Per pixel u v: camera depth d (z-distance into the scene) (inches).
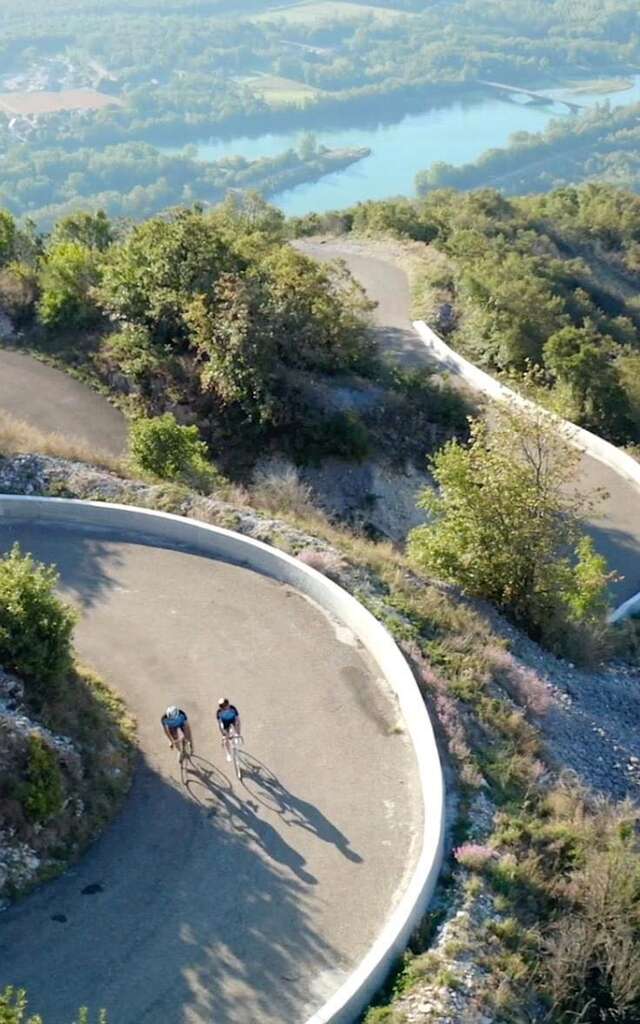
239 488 1101.7
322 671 784.9
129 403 1327.5
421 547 974.4
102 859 624.4
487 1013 539.8
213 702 753.6
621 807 722.8
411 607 863.1
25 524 940.0
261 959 568.1
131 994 545.3
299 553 898.7
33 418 1270.9
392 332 1754.4
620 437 1509.6
